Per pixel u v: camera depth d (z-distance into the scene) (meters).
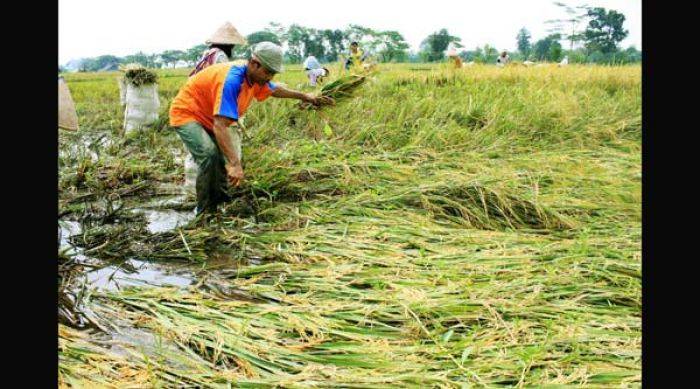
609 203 5.29
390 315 3.37
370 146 7.34
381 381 2.74
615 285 3.75
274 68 4.77
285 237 4.57
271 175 5.70
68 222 5.19
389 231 4.65
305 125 7.51
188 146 5.04
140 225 5.12
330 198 5.43
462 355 2.90
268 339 3.12
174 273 4.11
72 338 3.00
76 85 17.12
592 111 9.05
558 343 3.05
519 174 5.88
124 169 6.56
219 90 4.77
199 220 4.93
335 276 3.90
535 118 8.38
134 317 3.39
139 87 8.69
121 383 2.71
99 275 4.03
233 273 4.11
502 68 15.13
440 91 11.15
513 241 4.51
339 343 3.10
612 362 2.87
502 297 3.54
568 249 4.22
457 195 5.31
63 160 6.93
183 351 3.06
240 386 2.72
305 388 2.69
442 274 3.83
